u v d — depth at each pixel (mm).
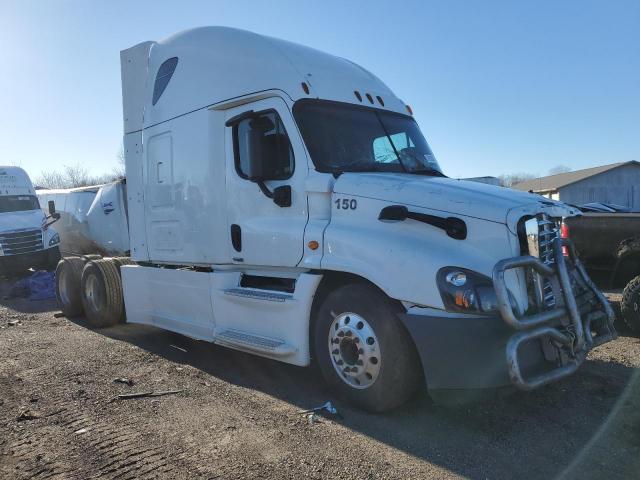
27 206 15281
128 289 7176
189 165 5973
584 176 40375
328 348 4570
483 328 3707
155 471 3389
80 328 8078
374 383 4195
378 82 6012
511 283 3850
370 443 3764
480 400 4266
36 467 3463
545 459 3502
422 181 4500
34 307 10242
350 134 5137
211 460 3529
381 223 4316
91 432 4008
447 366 3809
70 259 9102
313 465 3451
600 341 4312
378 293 4219
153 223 6629
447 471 3361
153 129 6527
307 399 4688
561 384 4797
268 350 4922
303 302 4699
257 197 5219
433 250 3961
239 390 4969
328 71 5426
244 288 5523
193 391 4945
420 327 3889
